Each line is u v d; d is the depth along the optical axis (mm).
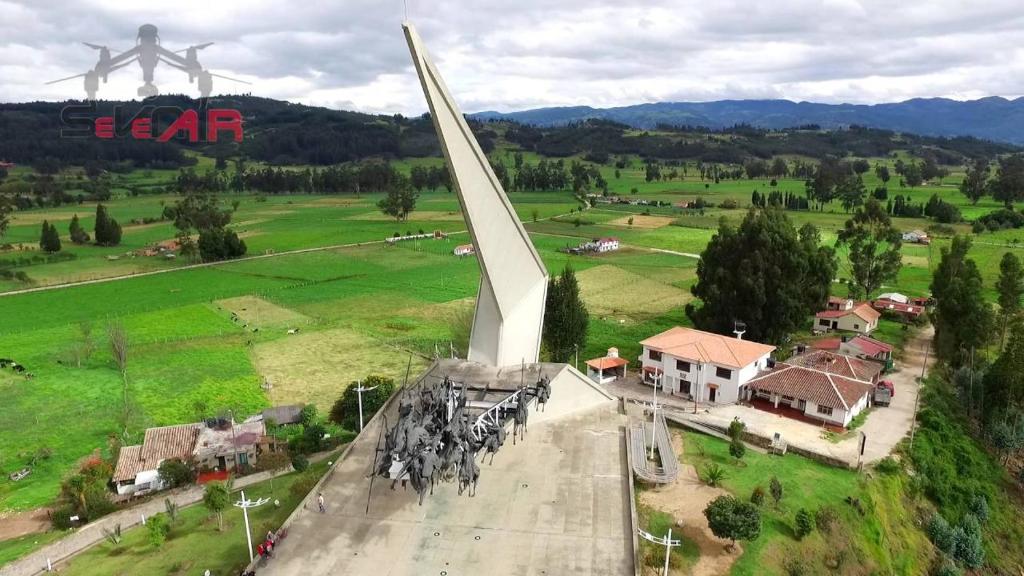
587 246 147750
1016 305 72125
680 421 55531
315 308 102125
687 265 131250
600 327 88438
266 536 38750
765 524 40562
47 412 63219
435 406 39781
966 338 69875
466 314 90000
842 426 56281
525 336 57188
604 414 53000
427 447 35125
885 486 48000
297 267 134750
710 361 62594
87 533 43219
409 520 37469
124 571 37250
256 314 98938
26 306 104688
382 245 159500
